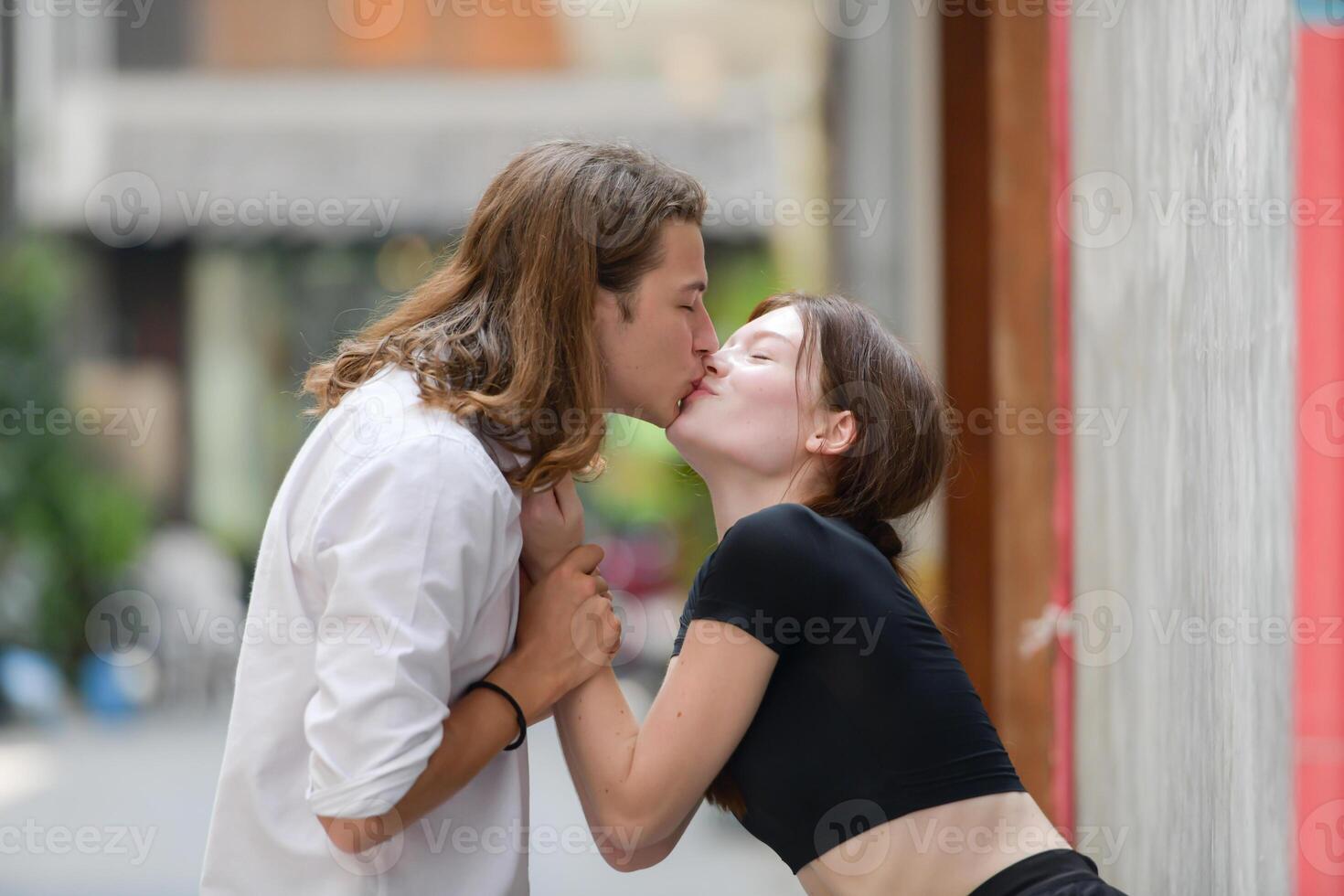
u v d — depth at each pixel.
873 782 3.35
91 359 21.44
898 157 10.17
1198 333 3.64
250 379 22.67
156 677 17.44
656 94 20.33
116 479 20.53
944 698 3.40
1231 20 3.36
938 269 6.74
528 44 21.42
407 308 3.65
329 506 3.20
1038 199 6.05
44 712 16.62
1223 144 3.41
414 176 20.56
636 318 3.54
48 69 20.47
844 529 3.54
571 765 3.58
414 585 3.09
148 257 22.20
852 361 3.70
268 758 3.34
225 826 3.39
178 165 20.53
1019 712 6.11
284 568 3.36
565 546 3.56
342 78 21.25
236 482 22.48
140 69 21.27
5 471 18.20
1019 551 6.14
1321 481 5.15
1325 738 5.09
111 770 13.41
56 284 19.28
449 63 21.47
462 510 3.18
